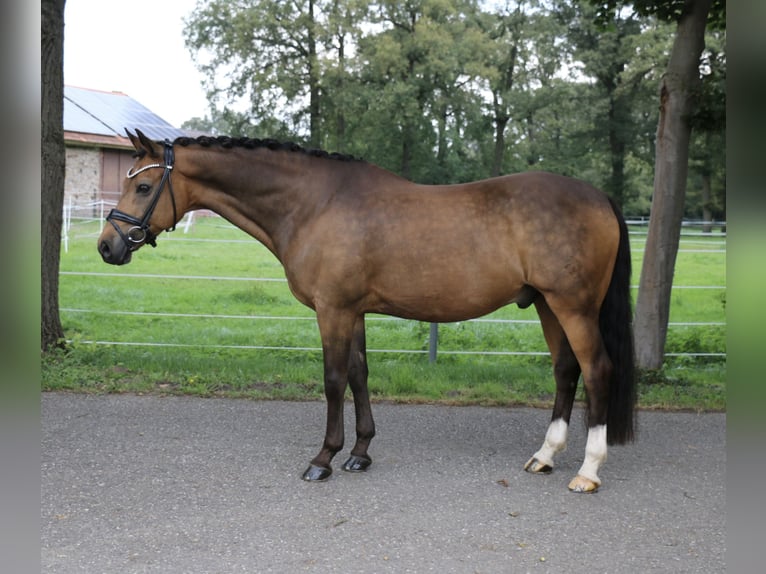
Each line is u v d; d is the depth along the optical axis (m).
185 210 4.18
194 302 10.44
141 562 2.97
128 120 32.12
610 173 34.09
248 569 2.93
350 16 29.88
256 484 3.93
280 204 4.09
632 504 3.72
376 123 31.02
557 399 4.25
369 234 3.91
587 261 3.83
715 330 9.12
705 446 4.72
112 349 7.21
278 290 11.53
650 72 30.42
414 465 4.29
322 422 5.15
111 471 4.08
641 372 6.49
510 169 36.09
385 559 3.04
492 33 33.50
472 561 3.04
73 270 12.32
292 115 31.73
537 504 3.70
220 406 5.51
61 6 6.68
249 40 30.55
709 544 3.24
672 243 6.67
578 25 31.55
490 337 8.79
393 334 8.84
